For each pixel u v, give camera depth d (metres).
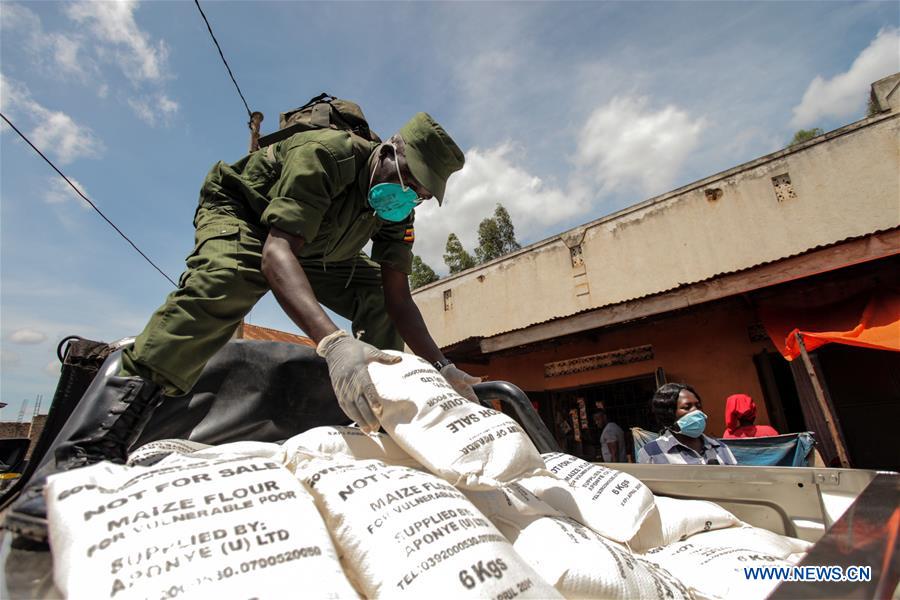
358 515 0.74
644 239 9.21
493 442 0.90
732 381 7.01
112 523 0.60
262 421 1.56
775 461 3.51
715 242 8.42
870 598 0.50
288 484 0.74
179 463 0.79
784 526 1.36
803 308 6.11
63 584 0.55
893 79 7.90
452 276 11.88
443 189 1.48
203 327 1.20
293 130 1.57
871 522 0.71
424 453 0.89
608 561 0.84
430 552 0.68
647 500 1.14
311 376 1.67
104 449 1.01
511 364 9.42
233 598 0.55
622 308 6.51
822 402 5.06
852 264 5.05
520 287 10.67
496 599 0.63
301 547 0.64
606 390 8.50
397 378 0.98
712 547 1.09
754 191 8.22
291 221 1.25
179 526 0.62
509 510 0.95
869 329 5.21
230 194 1.45
